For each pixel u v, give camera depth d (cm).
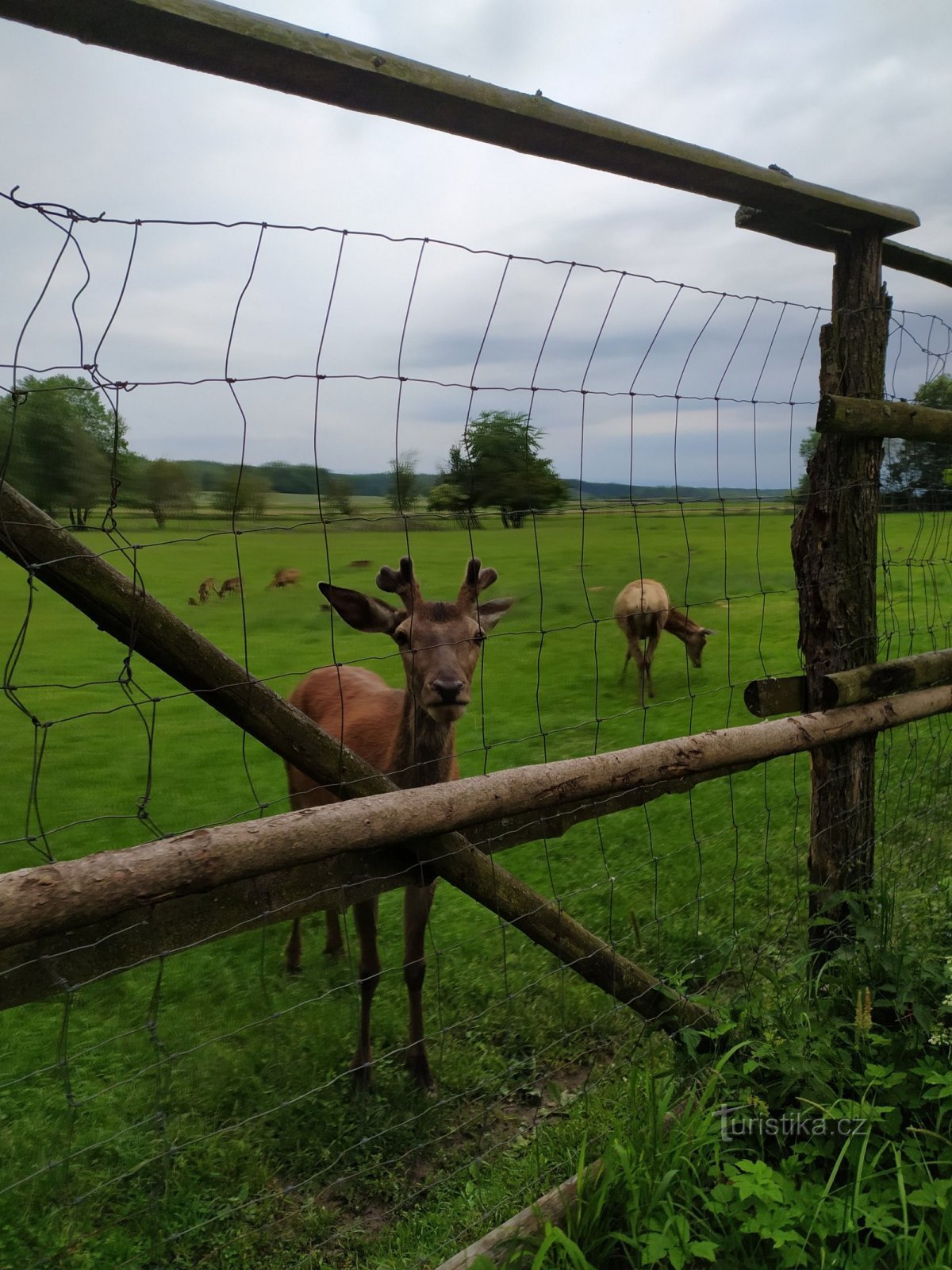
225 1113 299
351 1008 362
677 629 1075
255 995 377
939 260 352
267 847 186
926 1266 194
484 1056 327
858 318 304
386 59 185
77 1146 277
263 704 209
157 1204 221
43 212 147
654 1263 201
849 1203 206
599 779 242
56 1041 339
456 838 237
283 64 178
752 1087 244
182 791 675
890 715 319
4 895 154
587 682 1049
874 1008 272
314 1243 245
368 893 222
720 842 510
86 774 719
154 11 158
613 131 221
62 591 178
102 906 165
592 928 407
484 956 400
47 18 158
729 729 278
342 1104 305
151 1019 190
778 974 301
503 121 209
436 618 332
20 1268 228
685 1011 286
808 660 317
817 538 311
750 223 298
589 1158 242
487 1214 232
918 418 313
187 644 193
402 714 343
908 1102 238
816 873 330
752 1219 205
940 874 396
